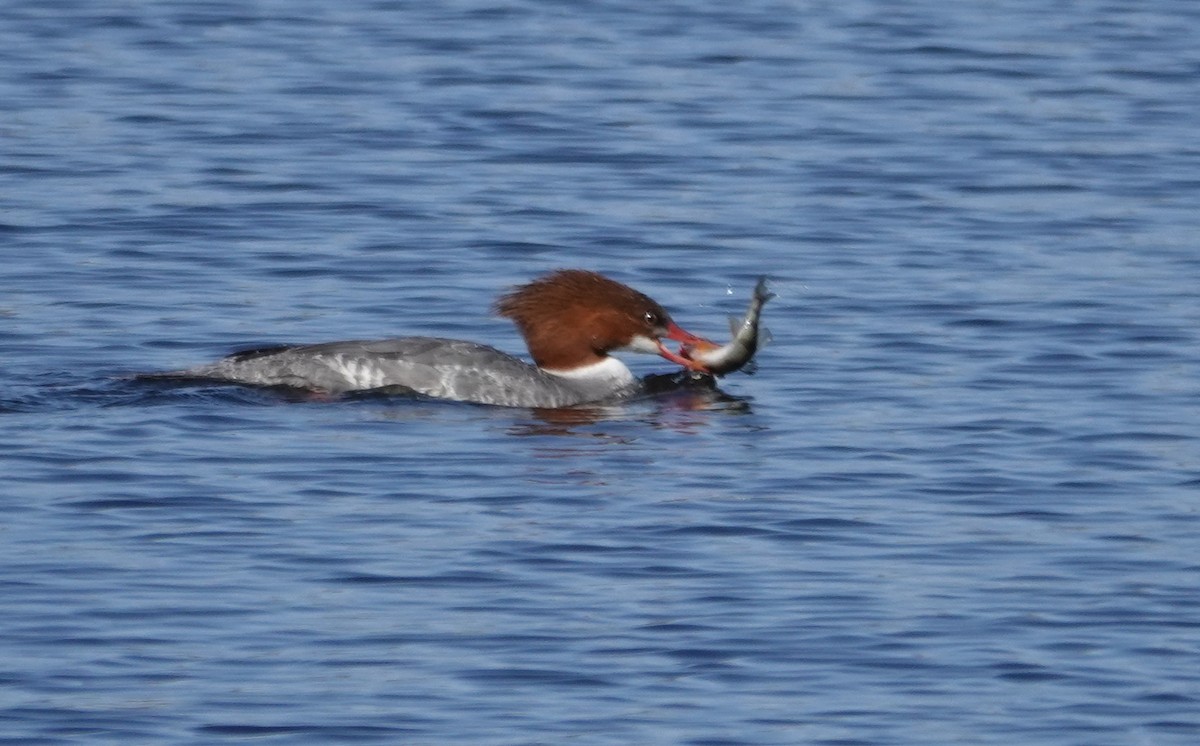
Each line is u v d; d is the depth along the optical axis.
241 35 42.22
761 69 40.41
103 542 18.14
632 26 43.81
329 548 18.17
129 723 14.81
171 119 35.88
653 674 15.74
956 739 14.77
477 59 40.66
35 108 36.31
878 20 44.81
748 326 24.38
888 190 32.81
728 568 17.91
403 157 34.00
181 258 28.61
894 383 24.09
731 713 15.13
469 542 18.45
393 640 16.25
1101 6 46.72
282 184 32.28
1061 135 36.09
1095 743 14.71
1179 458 21.11
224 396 23.00
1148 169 34.06
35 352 24.53
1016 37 43.34
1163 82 39.72
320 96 37.69
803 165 34.09
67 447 20.88
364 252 29.19
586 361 24.94
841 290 27.88
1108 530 18.92
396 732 14.77
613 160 34.12
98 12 43.69
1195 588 17.45
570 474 20.69
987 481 20.42
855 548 18.45
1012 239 30.30
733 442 22.02
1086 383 23.92
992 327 26.25
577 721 15.00
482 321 26.66
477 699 15.30
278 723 14.89
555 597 17.16
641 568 17.86
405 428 22.34
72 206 30.77
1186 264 29.03
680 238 30.14
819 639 16.39
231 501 19.39
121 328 25.62
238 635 16.25
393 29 43.09
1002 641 16.38
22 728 14.68
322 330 25.95
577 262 29.03
